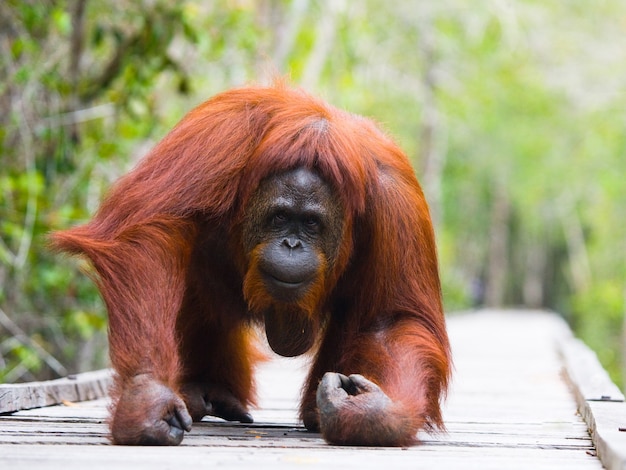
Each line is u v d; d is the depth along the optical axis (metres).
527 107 44.81
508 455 5.40
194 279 6.24
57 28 13.33
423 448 5.43
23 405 7.45
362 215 5.77
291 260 5.35
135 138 13.95
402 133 36.44
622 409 6.76
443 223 61.38
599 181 44.69
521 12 29.02
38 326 13.95
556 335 23.61
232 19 14.84
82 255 5.57
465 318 39.94
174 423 5.14
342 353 6.11
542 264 80.81
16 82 12.38
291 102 5.79
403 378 5.53
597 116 41.56
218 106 5.79
